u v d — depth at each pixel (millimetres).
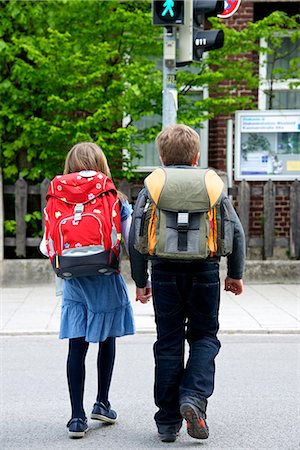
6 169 16000
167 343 6004
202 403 5719
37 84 15227
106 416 6629
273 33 16500
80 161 6332
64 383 8266
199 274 5871
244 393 7832
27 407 7336
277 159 16250
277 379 8430
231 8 13961
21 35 15570
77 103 14969
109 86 14906
